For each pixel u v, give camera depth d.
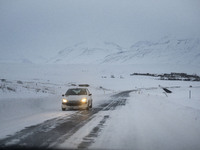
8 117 13.55
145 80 140.12
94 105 23.28
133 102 27.33
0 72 116.38
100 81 115.88
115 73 175.00
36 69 152.00
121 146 7.18
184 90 74.75
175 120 12.44
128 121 12.19
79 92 19.05
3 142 7.62
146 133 9.11
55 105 22.38
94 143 7.52
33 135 8.69
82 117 13.84
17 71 133.00
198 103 28.06
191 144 7.49
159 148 7.00
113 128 10.15
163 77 172.12
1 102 13.73
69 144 7.37
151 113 15.87
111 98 36.00
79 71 157.88
